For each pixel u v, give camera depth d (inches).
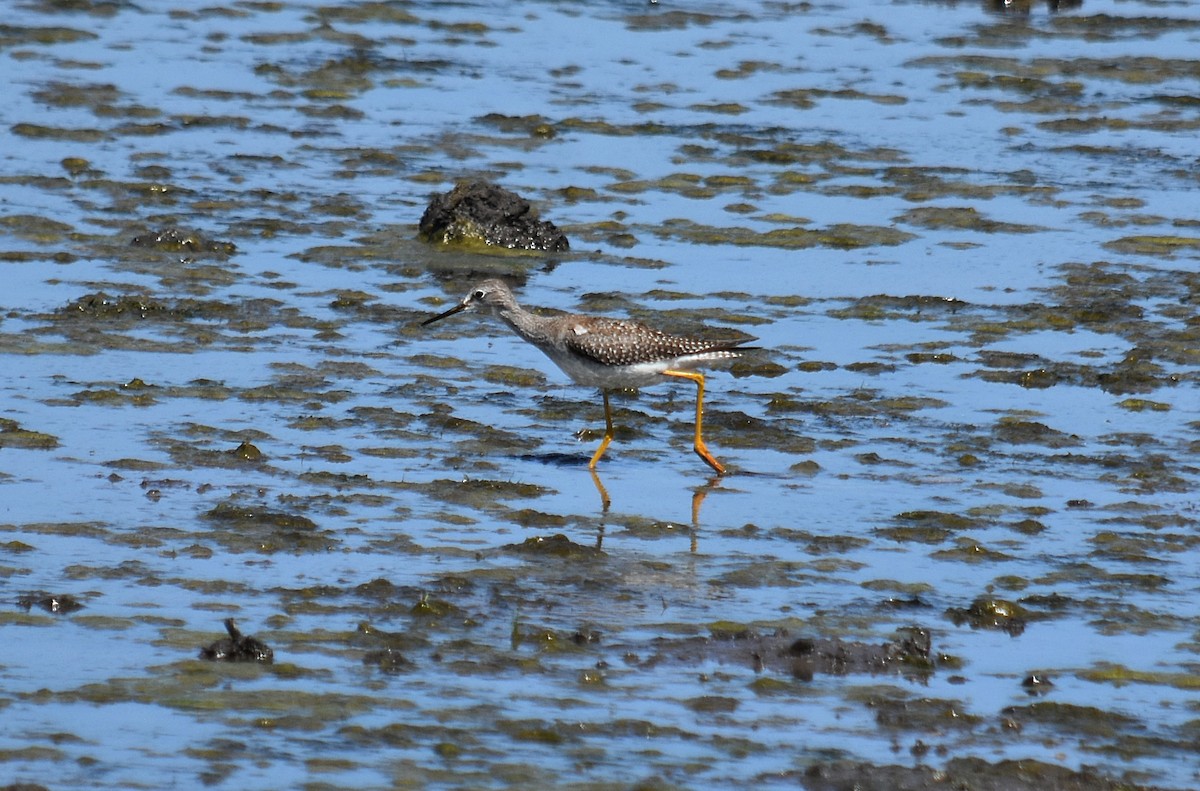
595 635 476.4
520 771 401.7
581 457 634.2
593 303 804.6
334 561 524.4
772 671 462.0
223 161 1023.0
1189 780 407.5
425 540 544.4
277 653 461.1
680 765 407.5
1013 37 1376.7
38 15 1341.0
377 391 690.8
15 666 446.9
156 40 1296.8
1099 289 840.9
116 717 422.3
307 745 411.8
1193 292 840.9
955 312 807.7
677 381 718.5
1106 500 594.9
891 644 470.9
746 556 542.0
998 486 607.2
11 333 729.0
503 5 1454.2
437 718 427.8
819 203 985.5
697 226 936.3
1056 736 429.4
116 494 567.5
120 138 1058.1
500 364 736.3
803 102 1195.3
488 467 616.1
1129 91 1236.5
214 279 823.7
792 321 792.3
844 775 400.8
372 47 1306.6
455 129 1114.7
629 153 1074.7
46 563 510.9
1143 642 486.0
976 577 529.0
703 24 1412.4
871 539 558.6
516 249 893.8
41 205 917.2
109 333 738.2
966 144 1107.3
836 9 1471.5
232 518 550.0
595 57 1305.4
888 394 703.7
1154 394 706.2
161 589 498.6
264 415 654.5
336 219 932.0
